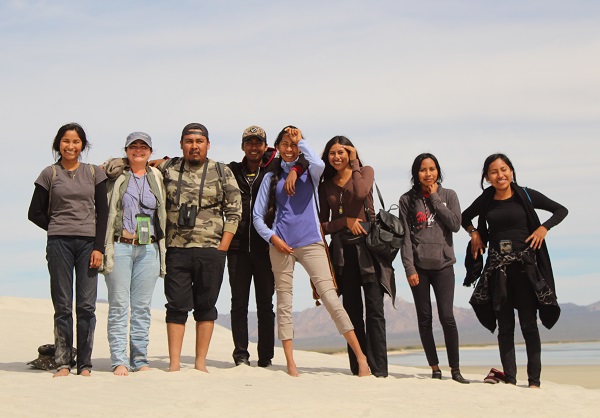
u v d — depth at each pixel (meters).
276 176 7.12
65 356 6.38
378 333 7.09
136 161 6.73
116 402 5.24
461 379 7.13
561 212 6.97
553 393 6.61
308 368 8.04
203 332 6.93
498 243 6.99
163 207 6.75
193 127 6.81
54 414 4.76
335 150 7.09
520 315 7.04
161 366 7.50
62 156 6.40
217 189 6.84
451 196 7.21
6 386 5.66
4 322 11.42
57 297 6.34
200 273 6.82
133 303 6.73
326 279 6.99
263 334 7.70
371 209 7.14
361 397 5.89
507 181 7.03
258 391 5.89
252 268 7.59
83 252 6.36
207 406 5.23
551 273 6.96
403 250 7.15
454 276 7.20
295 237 7.01
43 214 6.35
